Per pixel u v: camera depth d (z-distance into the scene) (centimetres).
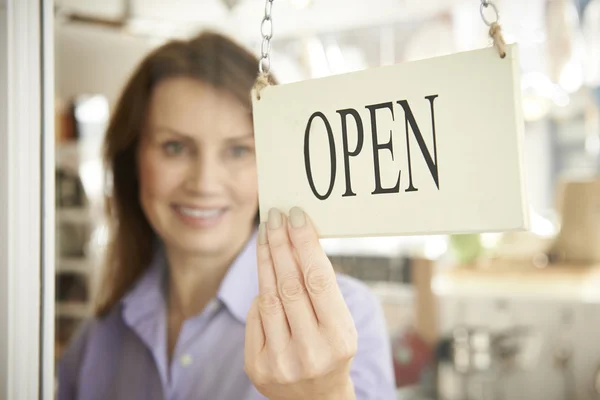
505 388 254
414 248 270
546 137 362
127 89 135
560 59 258
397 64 59
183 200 126
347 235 61
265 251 66
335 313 64
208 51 125
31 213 85
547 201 362
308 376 64
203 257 124
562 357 247
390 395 115
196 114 125
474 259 280
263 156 65
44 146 87
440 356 261
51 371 87
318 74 173
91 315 138
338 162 61
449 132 57
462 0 211
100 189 180
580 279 251
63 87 172
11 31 83
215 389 115
